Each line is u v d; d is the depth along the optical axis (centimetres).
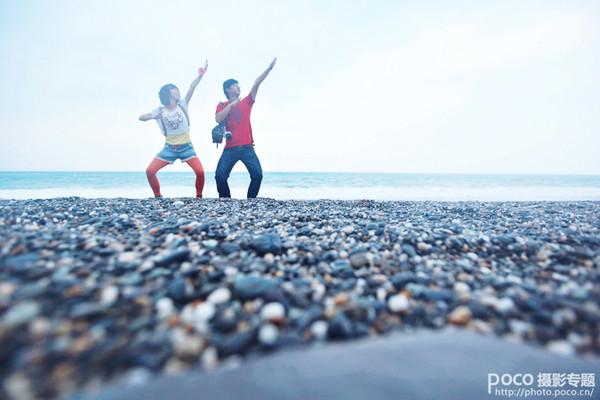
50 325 118
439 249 263
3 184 1906
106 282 160
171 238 260
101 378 100
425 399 92
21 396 90
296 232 312
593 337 132
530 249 261
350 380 100
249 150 649
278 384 98
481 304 156
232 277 185
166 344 117
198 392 94
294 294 166
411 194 1273
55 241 228
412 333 135
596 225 384
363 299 164
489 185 1927
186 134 630
